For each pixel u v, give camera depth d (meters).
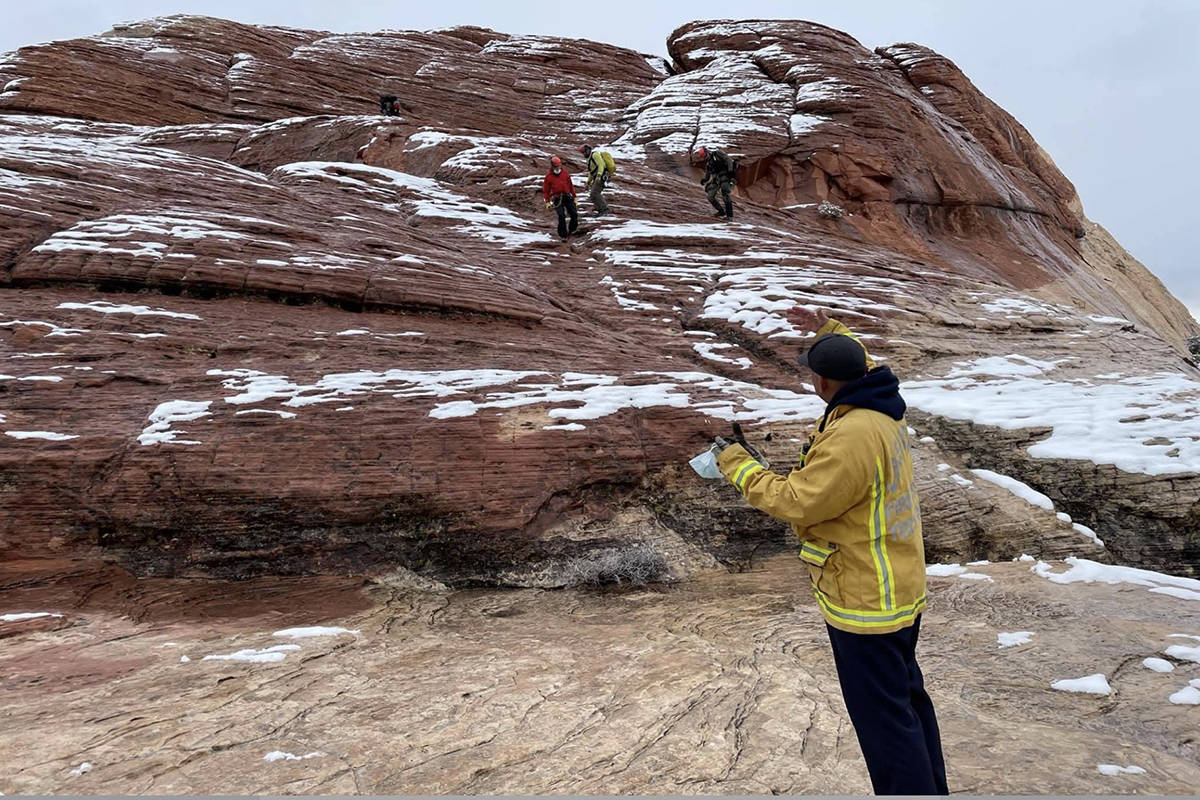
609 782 2.76
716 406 7.62
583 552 6.34
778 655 4.23
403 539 6.20
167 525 5.95
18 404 6.37
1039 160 31.41
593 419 7.10
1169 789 2.68
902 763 2.10
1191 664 3.98
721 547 6.69
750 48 28.31
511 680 3.85
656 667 4.04
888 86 24.91
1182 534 6.75
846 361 2.29
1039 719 3.33
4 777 2.73
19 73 20.73
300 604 5.36
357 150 19.03
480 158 17.69
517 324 9.64
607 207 15.49
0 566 5.63
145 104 22.33
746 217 17.50
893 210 21.58
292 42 28.06
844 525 2.22
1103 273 28.09
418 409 6.91
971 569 6.27
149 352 7.46
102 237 8.86
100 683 3.75
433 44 29.94
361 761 2.91
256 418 6.50
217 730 3.18
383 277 9.37
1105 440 7.63
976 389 9.37
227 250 9.19
